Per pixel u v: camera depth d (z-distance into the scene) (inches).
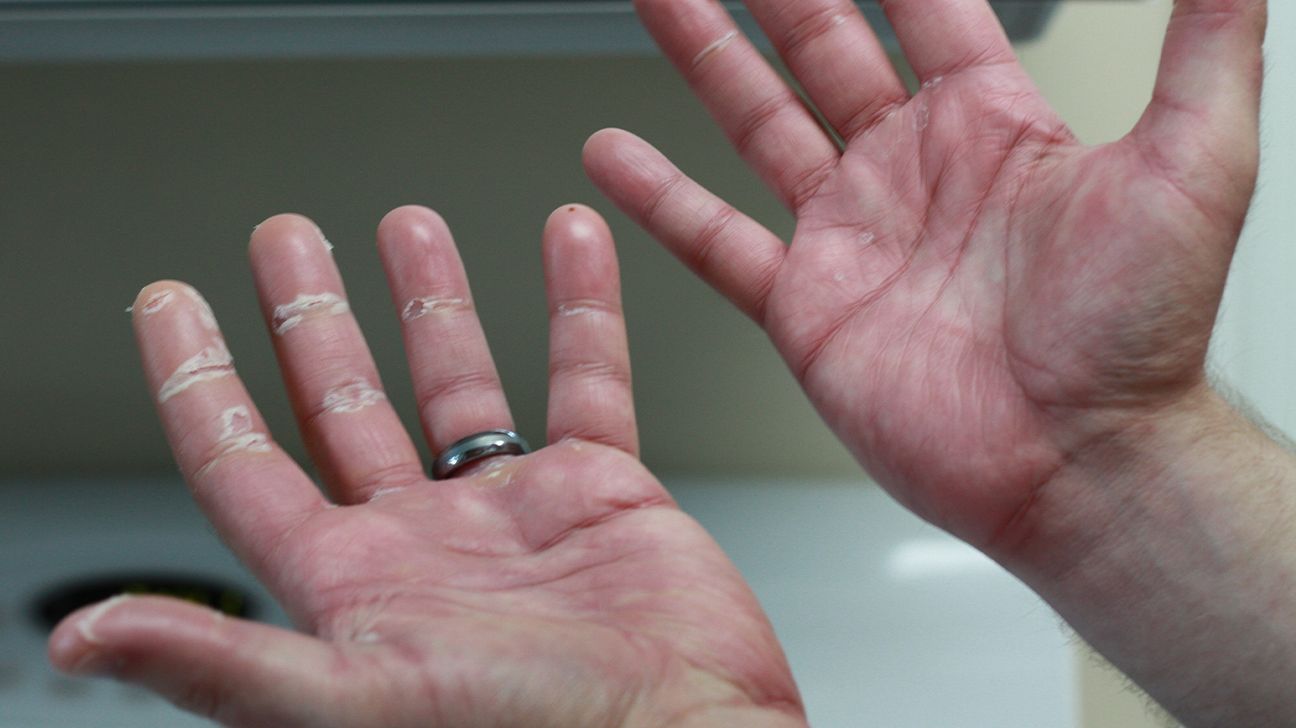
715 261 20.2
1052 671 26.9
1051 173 18.7
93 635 14.3
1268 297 29.7
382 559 17.1
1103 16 28.7
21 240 29.9
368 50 25.2
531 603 16.8
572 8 24.7
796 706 16.6
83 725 26.0
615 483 17.8
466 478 18.2
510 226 29.9
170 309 18.3
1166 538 18.7
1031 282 18.6
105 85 29.0
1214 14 17.7
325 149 29.5
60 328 30.5
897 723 26.4
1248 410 20.7
